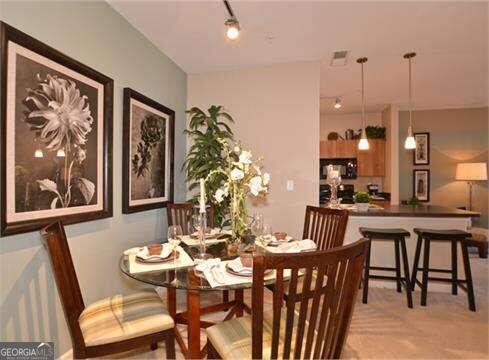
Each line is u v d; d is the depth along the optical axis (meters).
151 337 1.46
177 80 3.40
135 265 1.59
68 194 1.81
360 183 5.82
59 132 1.75
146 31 2.63
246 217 1.93
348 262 1.12
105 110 2.14
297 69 3.33
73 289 1.54
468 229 3.07
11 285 1.47
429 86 4.24
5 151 1.42
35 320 1.59
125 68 2.43
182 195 3.53
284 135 3.36
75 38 1.89
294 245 1.91
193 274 1.48
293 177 3.32
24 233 1.52
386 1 2.17
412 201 4.27
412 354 1.93
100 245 2.13
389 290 3.03
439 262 3.15
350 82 4.03
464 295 2.88
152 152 2.82
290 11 2.30
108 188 2.16
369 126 5.57
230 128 3.49
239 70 3.50
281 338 1.33
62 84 1.77
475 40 2.80
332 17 2.39
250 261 1.48
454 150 5.47
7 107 1.43
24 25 1.55
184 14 2.36
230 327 1.40
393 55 3.14
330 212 2.23
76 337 1.32
